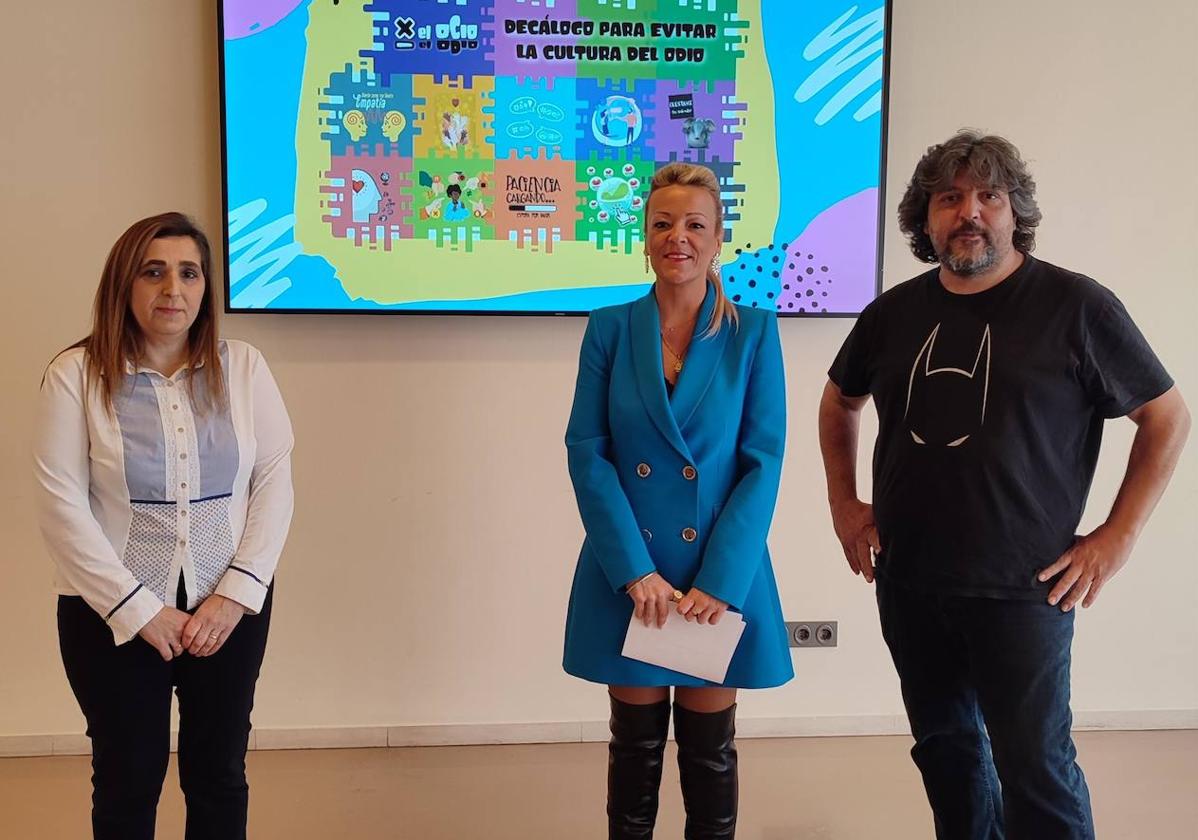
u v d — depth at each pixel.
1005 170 1.63
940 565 1.71
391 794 2.47
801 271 2.64
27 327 2.54
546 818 2.36
